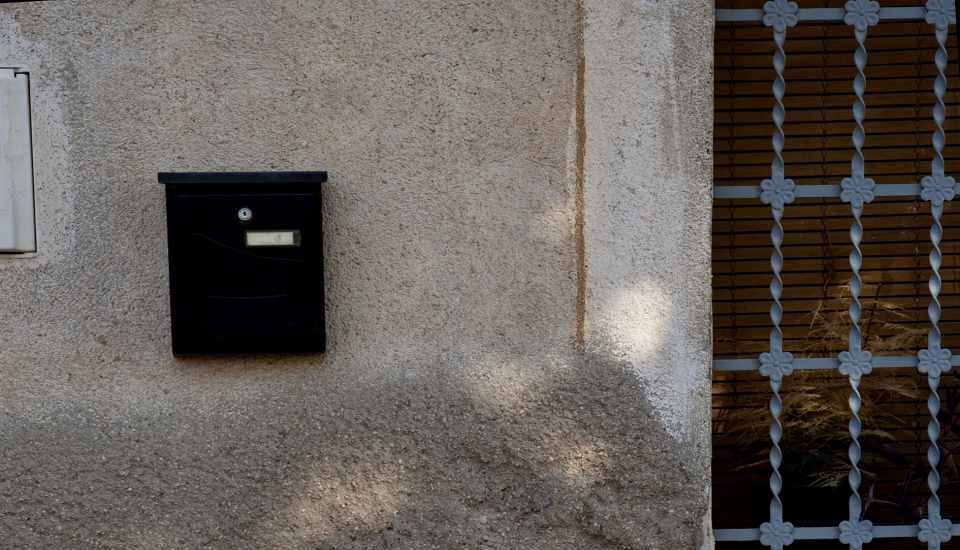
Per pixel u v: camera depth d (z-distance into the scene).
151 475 2.36
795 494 3.12
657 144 2.40
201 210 2.27
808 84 3.29
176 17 2.36
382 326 2.40
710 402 2.44
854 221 2.57
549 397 2.41
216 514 2.37
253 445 2.37
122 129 2.36
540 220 2.40
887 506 3.15
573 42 2.39
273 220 2.29
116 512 2.35
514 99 2.39
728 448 3.26
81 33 2.34
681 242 2.41
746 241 3.33
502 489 2.41
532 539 2.41
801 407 3.21
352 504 2.39
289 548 2.38
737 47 3.24
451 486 2.40
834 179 3.35
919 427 3.23
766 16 2.52
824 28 3.24
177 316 2.29
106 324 2.36
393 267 2.40
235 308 2.29
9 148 2.33
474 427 2.40
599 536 2.42
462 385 2.40
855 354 2.57
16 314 2.35
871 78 3.30
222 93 2.37
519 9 2.38
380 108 2.38
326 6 2.37
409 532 2.39
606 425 2.41
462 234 2.40
